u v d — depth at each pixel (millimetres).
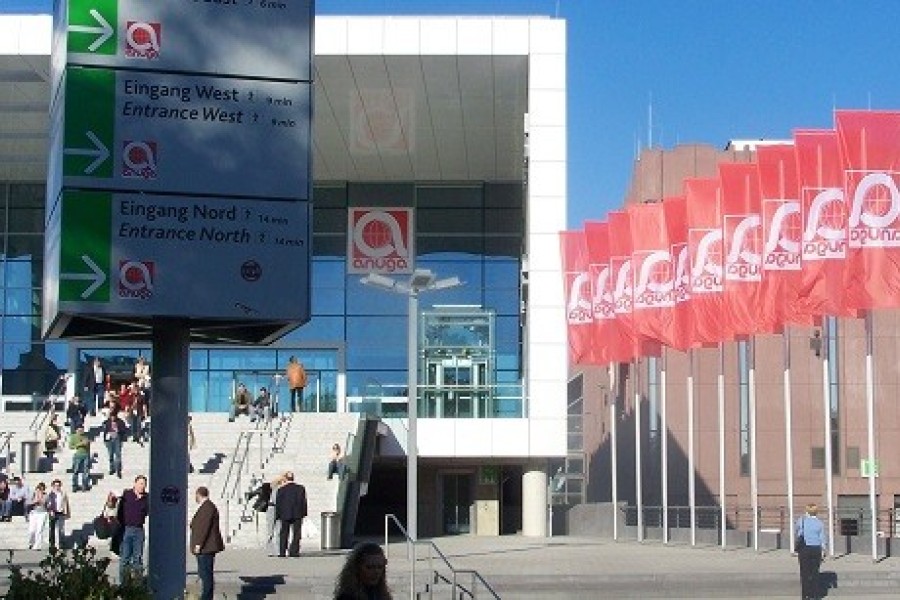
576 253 41531
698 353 62844
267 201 16531
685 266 36688
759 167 32844
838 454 63094
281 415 41344
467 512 49469
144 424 38312
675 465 62500
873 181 30109
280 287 16484
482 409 45969
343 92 44625
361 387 50094
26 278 52594
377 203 53375
